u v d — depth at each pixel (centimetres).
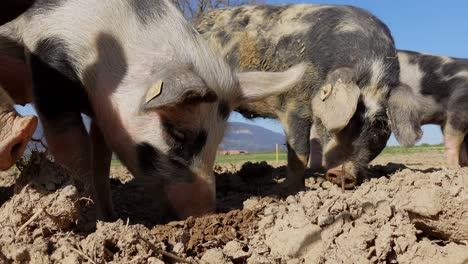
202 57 87
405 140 123
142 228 62
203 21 152
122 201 112
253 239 68
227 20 148
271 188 132
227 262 61
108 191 100
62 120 87
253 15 145
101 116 88
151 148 85
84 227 68
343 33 132
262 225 69
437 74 218
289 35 137
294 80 93
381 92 127
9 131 64
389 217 65
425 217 66
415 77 220
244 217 72
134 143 86
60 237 60
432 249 61
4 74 96
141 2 90
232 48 144
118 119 86
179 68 80
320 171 163
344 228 65
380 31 135
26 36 91
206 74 85
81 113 92
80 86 88
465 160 213
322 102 119
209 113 85
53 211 62
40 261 57
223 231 70
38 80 88
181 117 82
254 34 142
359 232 63
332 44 131
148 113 82
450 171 73
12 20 89
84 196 69
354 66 128
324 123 117
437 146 440
